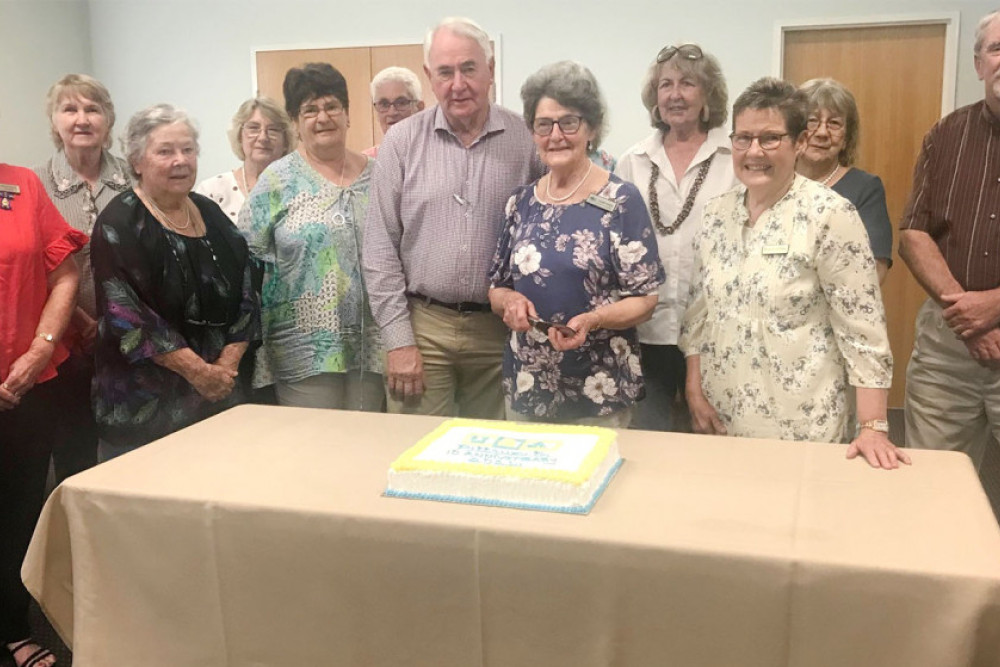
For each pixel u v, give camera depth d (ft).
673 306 7.63
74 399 7.91
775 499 4.31
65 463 8.10
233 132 10.02
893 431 12.50
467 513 4.16
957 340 7.16
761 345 5.70
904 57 12.41
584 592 3.91
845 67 12.64
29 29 13.96
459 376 7.42
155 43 15.12
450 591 4.11
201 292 6.83
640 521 4.03
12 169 6.89
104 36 15.28
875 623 3.57
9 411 6.66
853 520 4.03
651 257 6.04
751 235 5.75
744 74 12.83
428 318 7.22
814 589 3.61
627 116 13.29
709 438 5.35
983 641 3.47
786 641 3.71
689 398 6.29
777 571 3.64
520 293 6.30
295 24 14.47
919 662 3.54
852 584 3.57
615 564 3.84
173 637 4.68
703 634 3.81
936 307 7.34
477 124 6.96
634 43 13.06
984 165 6.80
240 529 4.38
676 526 3.97
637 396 6.33
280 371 7.80
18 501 6.81
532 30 13.41
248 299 7.24
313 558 4.29
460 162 6.91
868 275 5.30
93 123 8.13
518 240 6.30
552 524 4.00
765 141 5.40
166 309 6.63
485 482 4.31
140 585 4.67
